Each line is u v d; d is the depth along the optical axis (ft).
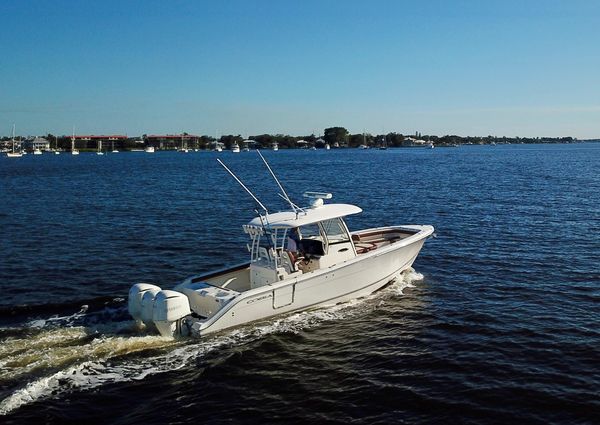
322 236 54.08
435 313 52.85
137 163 401.49
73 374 39.19
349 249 55.57
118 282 64.69
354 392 38.04
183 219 111.75
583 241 83.66
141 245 85.66
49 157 574.97
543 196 143.23
